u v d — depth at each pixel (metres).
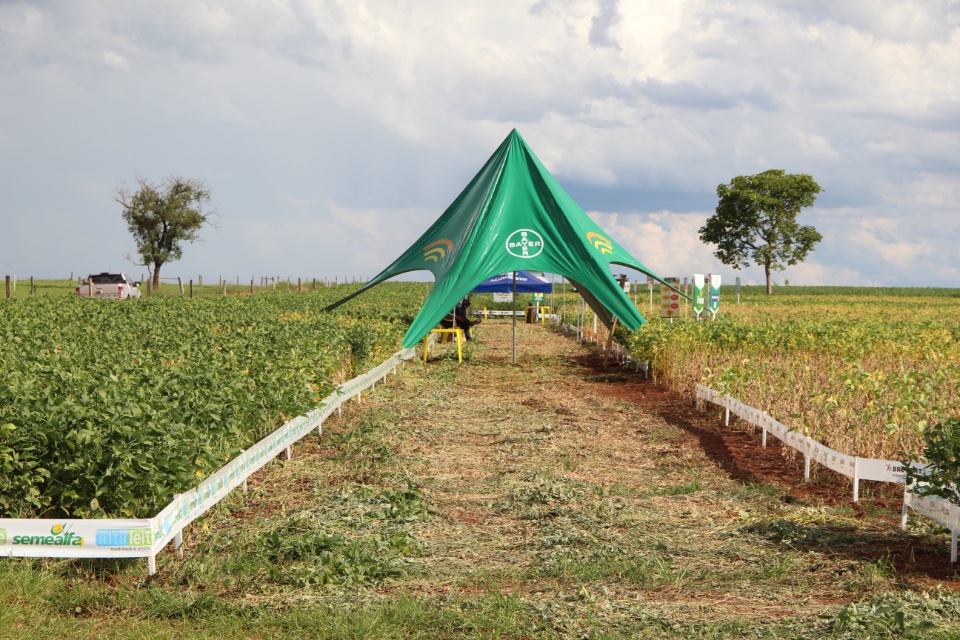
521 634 6.06
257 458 10.09
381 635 6.01
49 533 7.09
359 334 17.69
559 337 36.25
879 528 8.62
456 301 22.20
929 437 7.84
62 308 26.33
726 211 95.19
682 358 18.97
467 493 10.22
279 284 72.81
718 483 10.64
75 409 7.55
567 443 13.15
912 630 5.81
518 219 23.23
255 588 6.93
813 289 108.38
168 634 6.06
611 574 7.29
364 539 8.17
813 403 12.22
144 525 7.04
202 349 14.05
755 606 6.58
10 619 6.11
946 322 34.19
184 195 68.50
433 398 17.44
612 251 23.97
